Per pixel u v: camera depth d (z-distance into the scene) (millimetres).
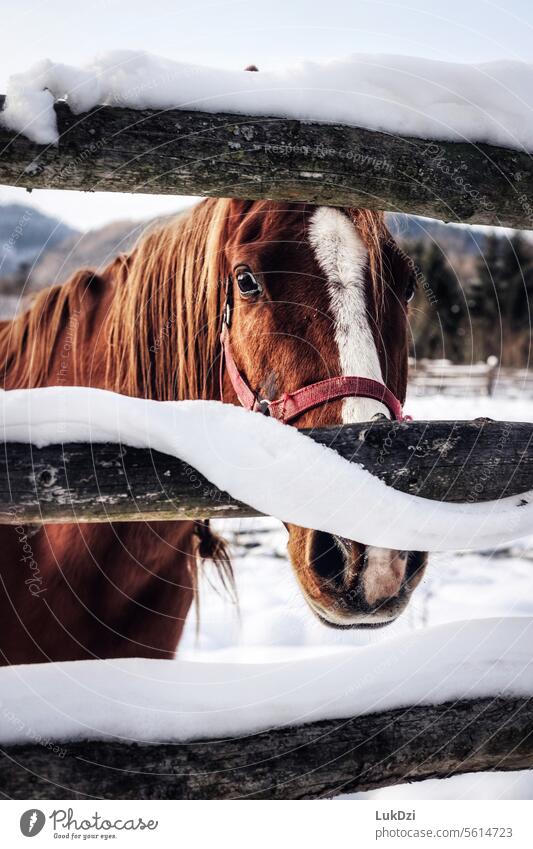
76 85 1107
